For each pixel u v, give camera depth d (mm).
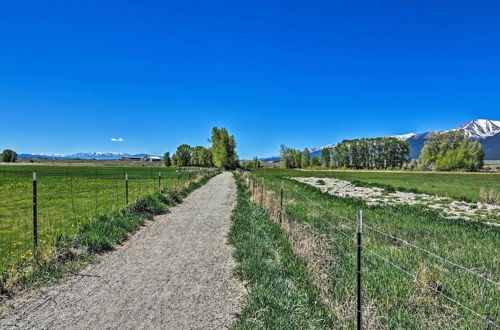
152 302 5727
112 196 21875
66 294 6051
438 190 30578
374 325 4531
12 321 5051
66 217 13727
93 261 7953
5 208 16438
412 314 5012
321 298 5477
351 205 18281
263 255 7914
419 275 6328
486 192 22000
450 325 4652
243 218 12461
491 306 5246
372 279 6258
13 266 6980
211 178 45281
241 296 5996
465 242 9961
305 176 60094
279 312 5082
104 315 5246
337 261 7207
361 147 144500
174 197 18984
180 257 8344
